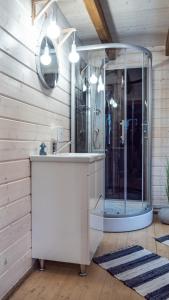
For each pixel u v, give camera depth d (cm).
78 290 175
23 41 187
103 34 297
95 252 223
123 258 220
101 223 242
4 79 161
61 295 169
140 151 346
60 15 271
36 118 211
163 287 177
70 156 193
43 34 220
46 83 227
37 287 178
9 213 168
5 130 163
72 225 191
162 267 204
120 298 166
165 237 269
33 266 201
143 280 185
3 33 160
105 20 288
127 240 262
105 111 335
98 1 245
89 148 329
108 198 331
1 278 159
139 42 359
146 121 350
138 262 212
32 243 199
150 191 352
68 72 301
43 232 197
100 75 330
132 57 338
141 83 343
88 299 165
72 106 308
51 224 195
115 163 334
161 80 371
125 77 336
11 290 170
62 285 181
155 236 273
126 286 179
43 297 167
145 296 167
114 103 337
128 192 336
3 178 161
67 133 298
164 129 372
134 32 326
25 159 190
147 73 345
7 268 166
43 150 210
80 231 190
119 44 308
